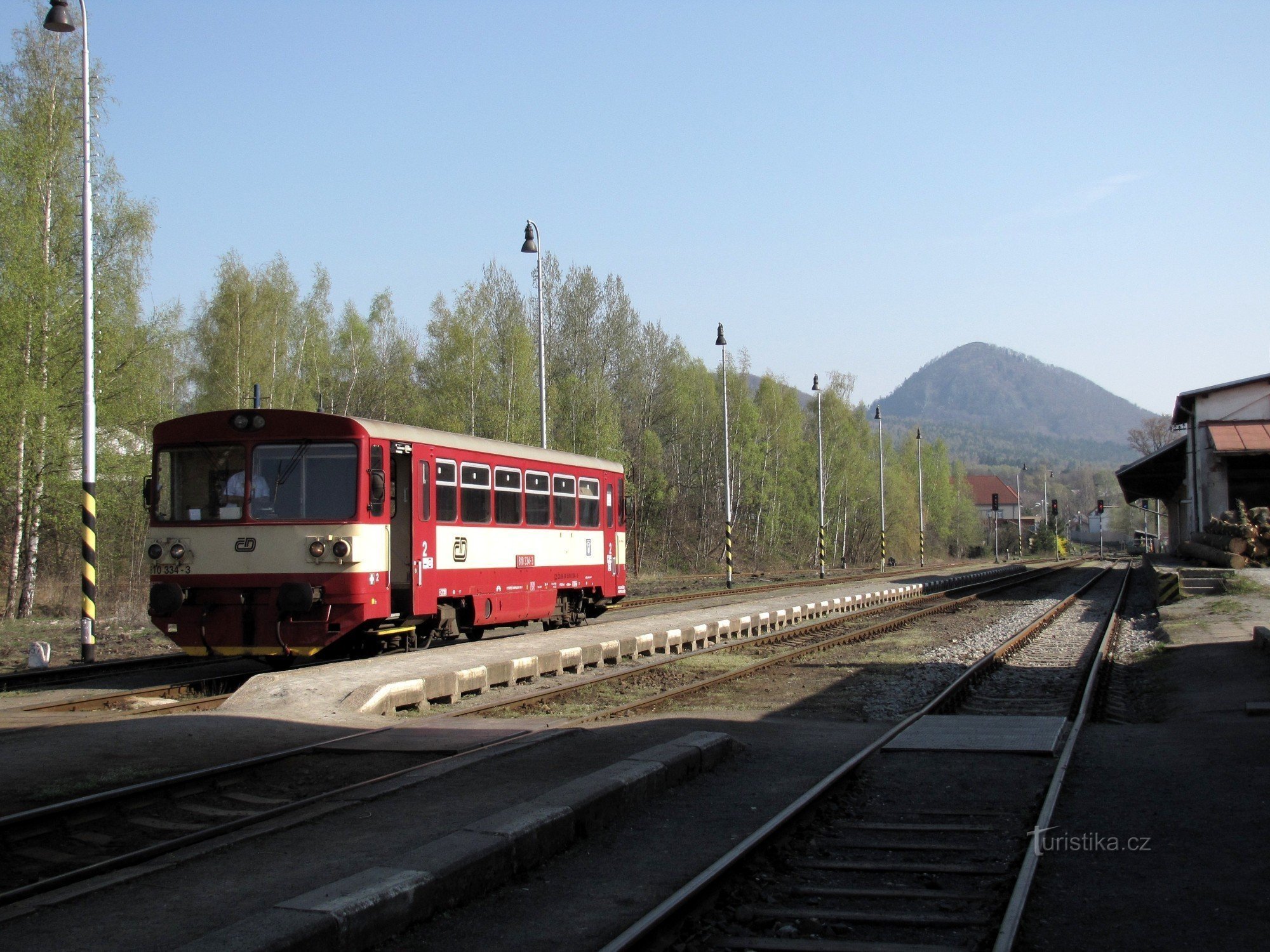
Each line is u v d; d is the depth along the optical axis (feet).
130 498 101.50
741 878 21.94
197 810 27.94
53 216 96.22
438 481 56.70
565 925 19.27
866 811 28.37
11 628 76.18
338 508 49.62
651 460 210.18
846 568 241.55
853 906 20.68
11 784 28.71
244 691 43.37
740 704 47.96
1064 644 75.51
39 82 96.89
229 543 50.49
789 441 259.80
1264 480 163.63
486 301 175.32
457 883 20.13
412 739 36.96
